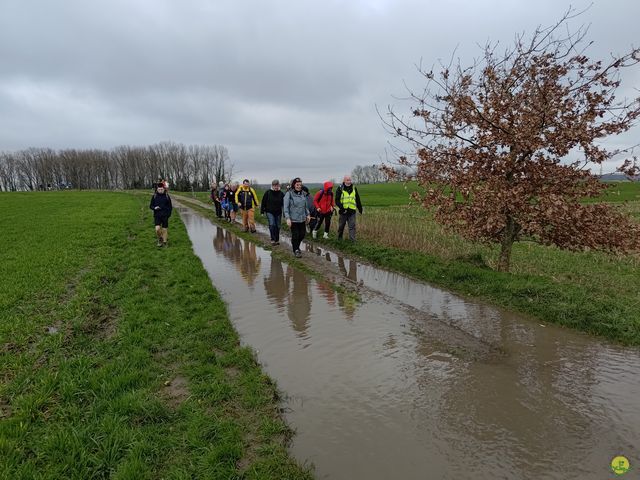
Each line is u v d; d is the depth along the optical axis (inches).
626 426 139.1
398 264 378.0
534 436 135.1
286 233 619.2
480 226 299.9
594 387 164.2
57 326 233.3
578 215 263.7
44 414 149.1
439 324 235.8
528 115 276.1
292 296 294.7
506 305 265.4
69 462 124.5
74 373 176.2
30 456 128.7
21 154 4645.7
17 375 175.8
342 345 208.1
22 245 486.9
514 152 287.9
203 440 134.8
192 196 2087.8
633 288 310.2
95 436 136.0
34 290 297.3
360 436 137.2
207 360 192.1
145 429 140.6
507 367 182.7
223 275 359.9
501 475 118.5
